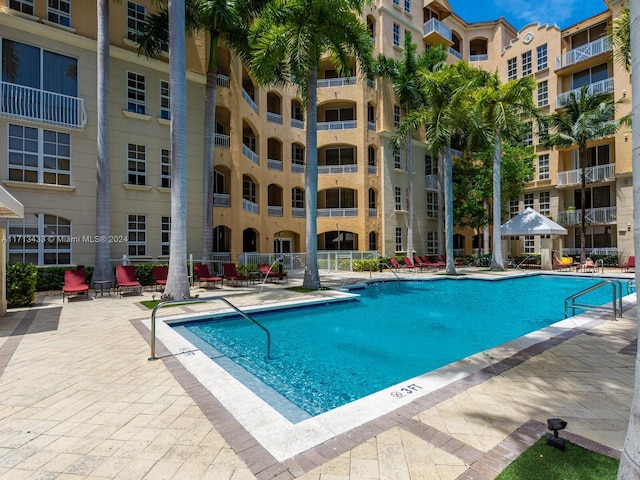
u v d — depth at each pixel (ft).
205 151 46.80
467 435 9.55
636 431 5.16
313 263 42.45
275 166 74.38
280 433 9.84
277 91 74.69
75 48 43.39
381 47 79.51
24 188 39.55
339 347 21.95
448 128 57.67
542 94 84.17
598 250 75.00
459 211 76.54
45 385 13.58
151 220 48.88
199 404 11.83
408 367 18.56
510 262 72.43
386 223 79.92
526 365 15.25
